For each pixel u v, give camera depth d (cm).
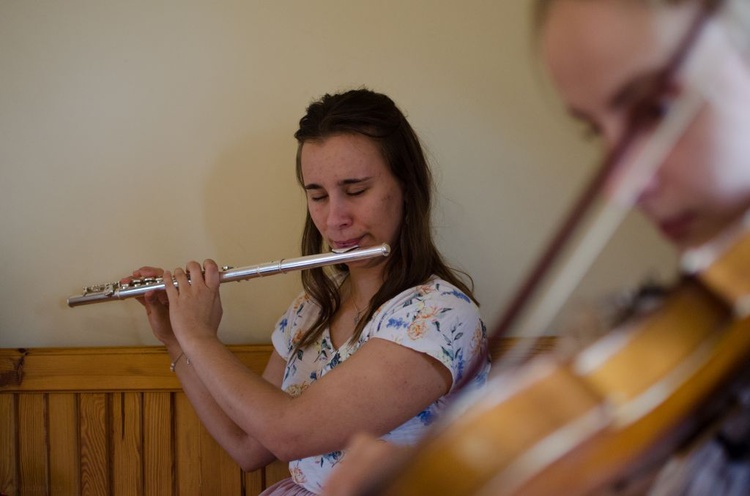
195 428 164
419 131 164
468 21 161
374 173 127
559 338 37
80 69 171
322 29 165
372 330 123
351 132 127
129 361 164
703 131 36
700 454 35
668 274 37
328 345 138
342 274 146
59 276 174
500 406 35
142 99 170
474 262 165
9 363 166
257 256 171
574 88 38
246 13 166
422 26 162
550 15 39
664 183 37
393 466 38
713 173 36
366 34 164
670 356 34
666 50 36
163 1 168
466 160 163
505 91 161
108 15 169
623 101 37
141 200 172
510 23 160
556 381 35
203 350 125
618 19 36
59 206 174
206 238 172
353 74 165
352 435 113
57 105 172
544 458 33
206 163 170
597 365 35
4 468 167
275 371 150
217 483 163
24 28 171
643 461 34
